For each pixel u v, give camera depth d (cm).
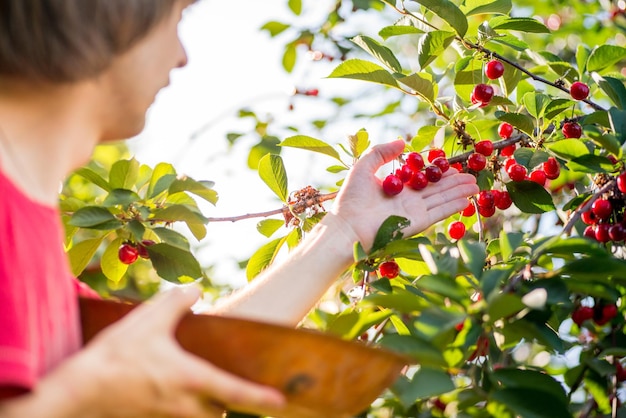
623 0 372
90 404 104
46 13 117
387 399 202
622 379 207
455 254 158
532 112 230
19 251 111
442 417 202
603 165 202
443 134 290
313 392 121
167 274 206
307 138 226
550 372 267
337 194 209
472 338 149
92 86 127
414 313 157
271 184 222
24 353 103
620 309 212
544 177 225
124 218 201
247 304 165
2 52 118
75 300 136
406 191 199
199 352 120
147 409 107
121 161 212
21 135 122
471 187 206
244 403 110
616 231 198
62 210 207
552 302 162
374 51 237
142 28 125
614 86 217
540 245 168
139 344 108
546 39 432
